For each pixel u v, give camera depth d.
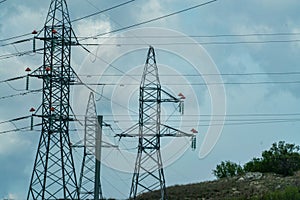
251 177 162.50
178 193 153.25
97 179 80.94
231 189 155.38
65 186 98.44
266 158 169.88
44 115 99.62
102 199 91.75
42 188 97.56
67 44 101.38
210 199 147.00
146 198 149.62
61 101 100.19
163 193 106.62
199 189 156.25
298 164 166.75
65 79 100.44
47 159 98.44
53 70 100.50
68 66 101.12
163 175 106.19
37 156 98.62
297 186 147.12
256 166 170.50
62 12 102.25
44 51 100.94
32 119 99.50
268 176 162.88
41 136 99.31
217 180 166.00
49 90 100.06
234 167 177.88
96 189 80.81
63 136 99.81
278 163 167.00
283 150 169.00
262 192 149.12
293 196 131.25
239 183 159.38
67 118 100.06
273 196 132.12
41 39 101.38
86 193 101.31
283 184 154.88
